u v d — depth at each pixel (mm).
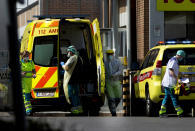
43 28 36312
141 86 35562
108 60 36656
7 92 36750
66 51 37969
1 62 37750
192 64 32656
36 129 17250
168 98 33750
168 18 48656
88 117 33469
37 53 36250
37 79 36031
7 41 14398
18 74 14531
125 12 53156
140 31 49031
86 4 66625
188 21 49000
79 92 36312
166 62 32844
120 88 36281
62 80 36312
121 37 47469
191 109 38156
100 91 35344
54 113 35469
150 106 33406
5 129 17656
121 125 27797
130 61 38031
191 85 32531
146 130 25312
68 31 38344
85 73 36781
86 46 38281
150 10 48062
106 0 62531
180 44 33250
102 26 65062
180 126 27344
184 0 48250
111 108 35906
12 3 14125
